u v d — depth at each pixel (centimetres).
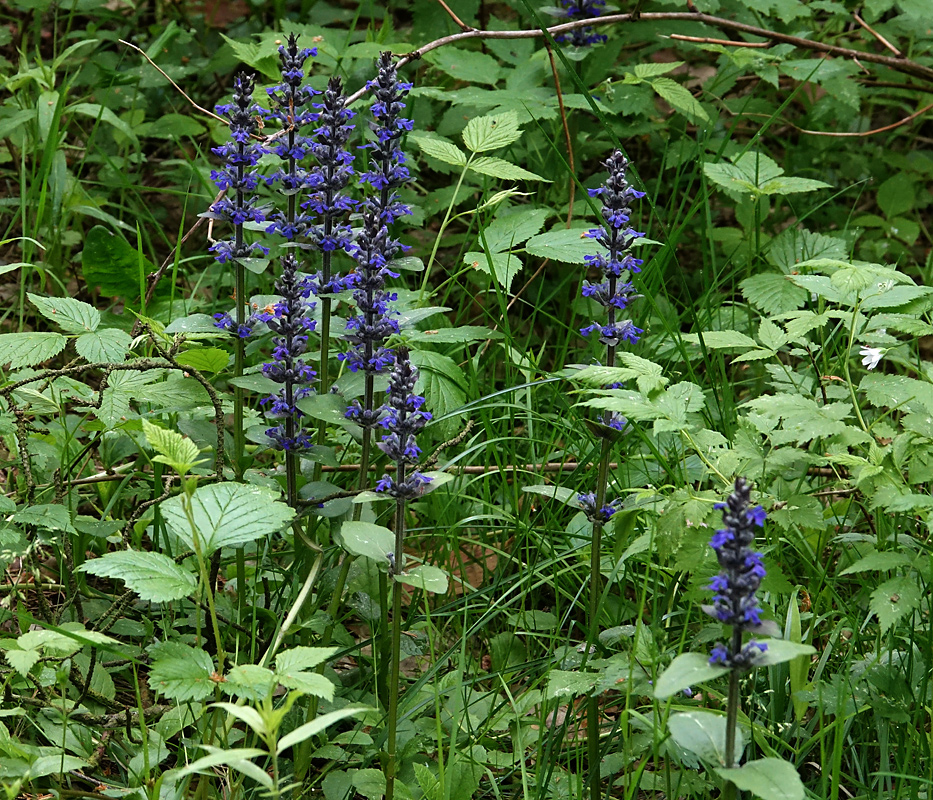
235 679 124
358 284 134
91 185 198
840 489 148
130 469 151
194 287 172
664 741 129
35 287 175
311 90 138
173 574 128
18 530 142
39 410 145
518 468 155
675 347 158
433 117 197
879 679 134
